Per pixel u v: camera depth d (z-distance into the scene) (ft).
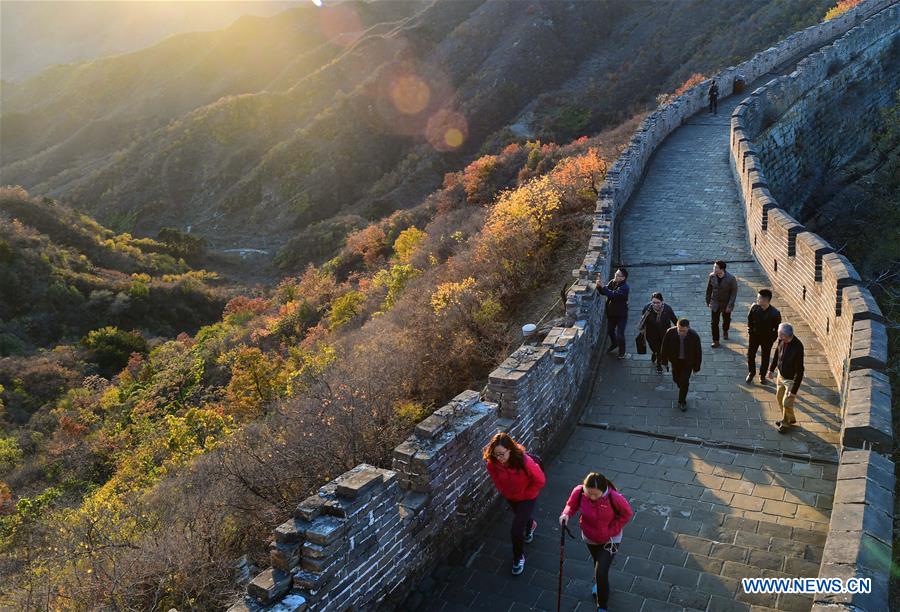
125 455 64.13
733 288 33.65
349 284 142.00
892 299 49.21
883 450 19.36
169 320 189.37
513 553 20.63
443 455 21.22
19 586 30.63
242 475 31.50
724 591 19.22
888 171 70.90
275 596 16.47
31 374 126.72
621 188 57.82
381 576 18.93
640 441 27.43
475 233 71.10
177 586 26.30
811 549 20.45
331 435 32.12
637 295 42.39
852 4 124.47
